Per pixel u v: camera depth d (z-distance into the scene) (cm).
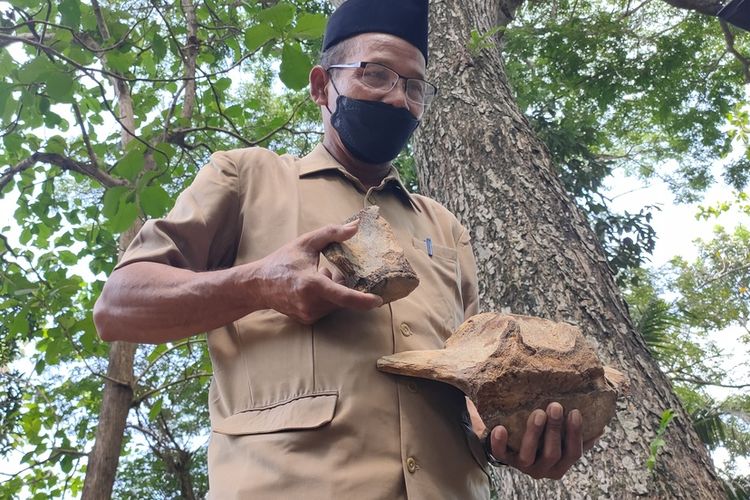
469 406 148
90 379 768
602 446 247
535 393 127
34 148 454
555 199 334
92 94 500
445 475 128
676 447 248
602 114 998
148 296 129
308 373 128
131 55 359
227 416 134
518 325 132
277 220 147
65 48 340
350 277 126
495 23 489
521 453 129
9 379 595
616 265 745
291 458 120
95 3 375
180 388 978
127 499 1160
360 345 131
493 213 328
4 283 450
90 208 496
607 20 887
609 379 142
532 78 910
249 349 135
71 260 532
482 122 373
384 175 172
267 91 948
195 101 548
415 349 138
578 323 283
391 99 159
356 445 122
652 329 555
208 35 549
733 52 830
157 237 139
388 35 163
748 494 381
